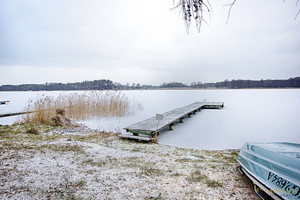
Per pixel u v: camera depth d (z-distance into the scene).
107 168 3.71
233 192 3.00
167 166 3.96
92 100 12.67
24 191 2.68
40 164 3.61
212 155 4.96
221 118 11.88
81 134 7.10
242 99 24.61
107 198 2.72
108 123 9.95
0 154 3.94
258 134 7.92
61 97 12.66
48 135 6.52
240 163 3.68
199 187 3.13
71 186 2.96
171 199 2.78
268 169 2.90
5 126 7.66
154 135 6.66
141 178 3.37
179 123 10.48
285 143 4.00
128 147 5.42
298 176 2.49
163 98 27.52
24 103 19.14
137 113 13.34
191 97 29.62
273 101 21.14
